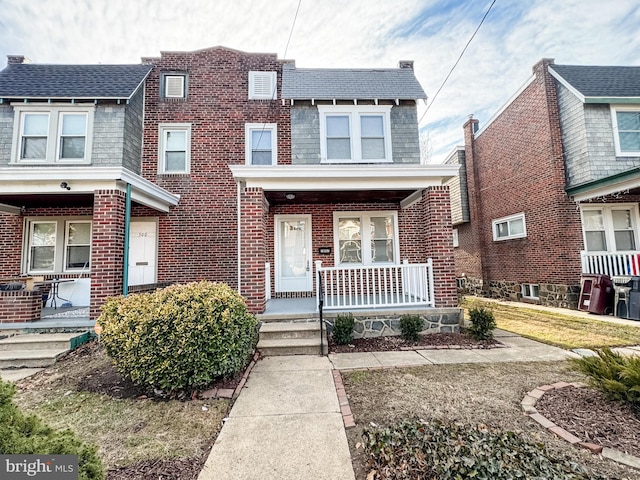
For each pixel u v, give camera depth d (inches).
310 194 302.4
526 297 428.8
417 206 358.3
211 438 111.3
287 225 353.4
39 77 331.6
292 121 339.6
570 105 372.2
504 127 472.7
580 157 358.0
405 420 115.5
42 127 311.6
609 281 324.2
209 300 156.7
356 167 257.4
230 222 353.7
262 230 257.1
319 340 216.4
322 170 257.0
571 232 364.8
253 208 258.7
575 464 87.4
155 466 95.5
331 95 336.5
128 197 260.4
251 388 151.0
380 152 341.1
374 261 355.3
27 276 327.9
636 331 255.0
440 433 101.5
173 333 143.9
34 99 303.6
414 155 340.8
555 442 102.5
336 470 91.7
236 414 125.6
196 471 93.0
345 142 341.1
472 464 82.9
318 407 130.6
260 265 253.4
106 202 249.0
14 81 320.8
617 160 350.0
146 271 339.3
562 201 370.3
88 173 244.2
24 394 150.0
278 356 199.9
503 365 179.8
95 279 241.4
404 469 86.4
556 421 115.2
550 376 161.8
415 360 189.9
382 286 351.3
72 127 313.7
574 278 359.3
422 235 356.5
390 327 243.9
